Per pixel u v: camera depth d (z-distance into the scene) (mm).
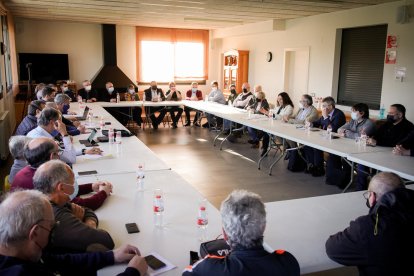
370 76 7230
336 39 7695
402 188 1705
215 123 8781
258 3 6586
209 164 5938
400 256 1591
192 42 11680
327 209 2428
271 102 9914
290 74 9352
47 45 10312
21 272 1231
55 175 1874
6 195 1419
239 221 1321
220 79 12148
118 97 8930
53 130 3645
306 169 5562
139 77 11273
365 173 4270
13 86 8828
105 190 2482
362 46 7340
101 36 10766
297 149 5402
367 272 1666
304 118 5961
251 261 1299
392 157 3736
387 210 1645
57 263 1613
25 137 2902
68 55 10539
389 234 1593
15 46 9922
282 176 5348
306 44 8500
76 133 4840
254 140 7258
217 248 1634
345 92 7828
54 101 5414
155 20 9445
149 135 8250
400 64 6352
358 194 2727
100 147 4078
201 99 9758
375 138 4375
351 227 1717
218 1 6387
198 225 2051
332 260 1776
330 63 7887
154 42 11234
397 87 6449
